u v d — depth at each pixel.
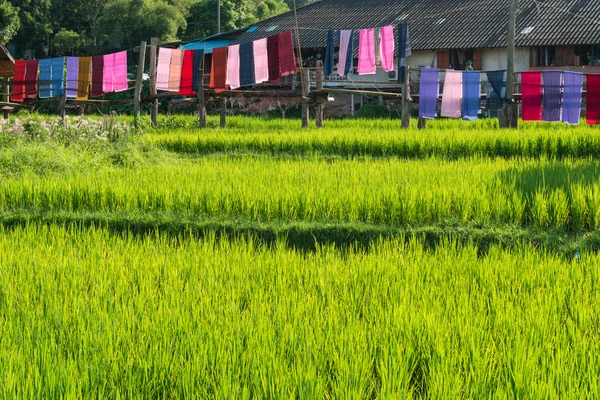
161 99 40.88
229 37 48.19
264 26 47.19
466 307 6.35
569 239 10.24
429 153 18.88
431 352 5.58
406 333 5.75
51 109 37.19
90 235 9.70
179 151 20.42
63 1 64.94
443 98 21.83
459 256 8.37
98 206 11.91
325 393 4.96
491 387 4.95
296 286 7.34
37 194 12.00
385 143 19.16
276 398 4.73
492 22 39.03
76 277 7.34
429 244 10.37
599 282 7.26
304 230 10.66
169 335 5.73
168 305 6.50
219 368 5.16
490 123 25.78
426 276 7.60
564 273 7.62
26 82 25.34
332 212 11.23
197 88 24.62
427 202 11.06
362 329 5.96
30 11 61.41
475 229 10.51
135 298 6.68
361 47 24.12
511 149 18.56
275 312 6.26
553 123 24.14
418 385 5.34
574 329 5.87
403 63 23.98
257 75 23.36
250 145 20.19
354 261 8.19
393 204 11.02
